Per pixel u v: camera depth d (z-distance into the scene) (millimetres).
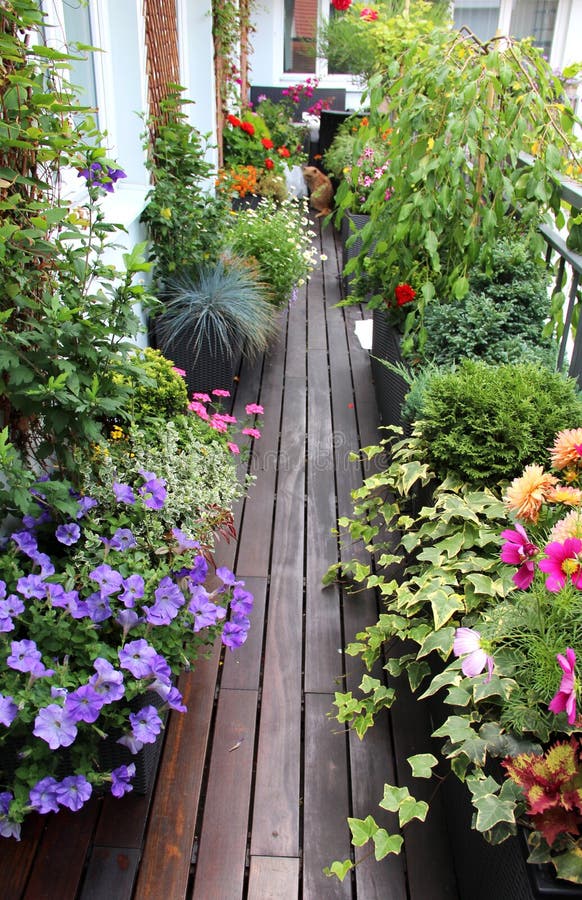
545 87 3178
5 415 2018
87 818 1784
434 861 1737
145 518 2064
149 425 2621
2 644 1623
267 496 3158
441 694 1896
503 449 2199
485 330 2992
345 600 2574
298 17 9547
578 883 1197
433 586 1905
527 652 1570
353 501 3141
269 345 4555
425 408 2375
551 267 3309
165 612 1779
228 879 1684
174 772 1922
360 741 2037
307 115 8617
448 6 7809
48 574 1729
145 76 3920
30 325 1851
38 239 1887
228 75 7070
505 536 1496
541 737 1398
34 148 1820
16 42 1804
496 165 3045
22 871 1671
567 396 2293
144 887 1653
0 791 1722
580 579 1347
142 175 4004
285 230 4859
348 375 4367
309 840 1772
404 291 3406
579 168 3156
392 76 3320
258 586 2617
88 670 1700
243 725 2074
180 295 3898
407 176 3188
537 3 9375
